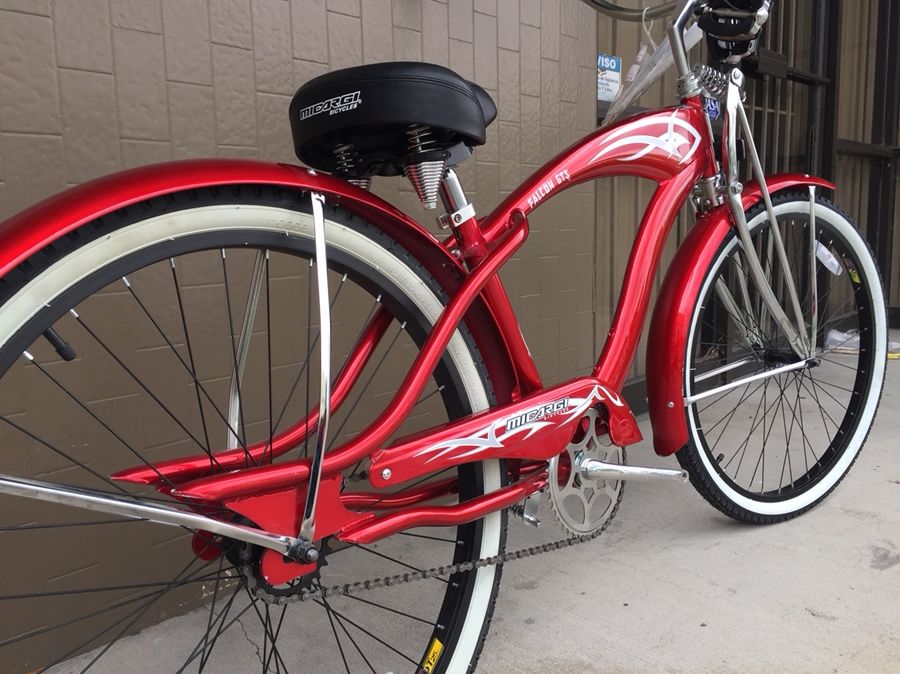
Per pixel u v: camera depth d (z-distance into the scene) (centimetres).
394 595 158
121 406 144
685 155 147
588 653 134
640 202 283
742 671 127
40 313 76
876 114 458
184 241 85
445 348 109
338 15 171
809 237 175
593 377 130
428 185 104
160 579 152
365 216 102
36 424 133
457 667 116
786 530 179
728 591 153
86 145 134
